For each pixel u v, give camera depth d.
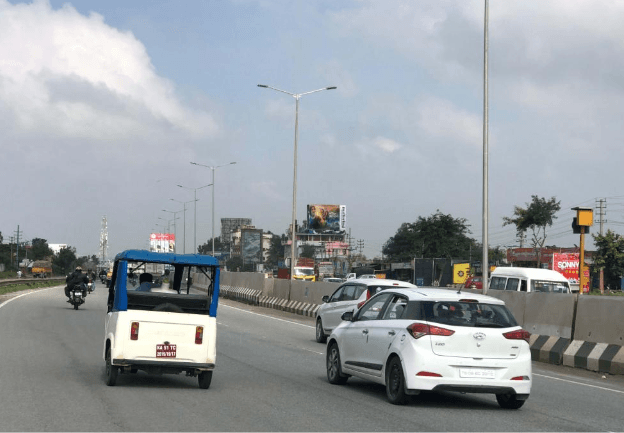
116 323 11.88
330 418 9.62
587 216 24.91
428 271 70.31
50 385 11.69
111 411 9.63
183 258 12.30
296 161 45.34
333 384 13.16
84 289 32.97
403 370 10.81
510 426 9.54
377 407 10.72
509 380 10.80
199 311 12.28
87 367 14.13
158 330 11.91
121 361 11.74
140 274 13.05
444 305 11.08
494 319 11.03
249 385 12.70
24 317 27.06
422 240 102.00
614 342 16.95
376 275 84.62
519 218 70.44
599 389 13.91
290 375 14.20
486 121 25.66
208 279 12.55
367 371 12.00
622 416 10.66
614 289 72.81
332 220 183.00
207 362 12.03
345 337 12.93
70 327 23.30
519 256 85.44
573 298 18.58
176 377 13.76
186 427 8.70
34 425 8.52
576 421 10.09
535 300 20.00
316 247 178.88
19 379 12.16
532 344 19.42
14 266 168.62
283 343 21.52
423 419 9.84
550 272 34.19
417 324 10.88
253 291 48.56
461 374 10.68
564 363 18.12
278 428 8.80
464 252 101.38
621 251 68.12
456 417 10.13
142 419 9.13
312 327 29.34
